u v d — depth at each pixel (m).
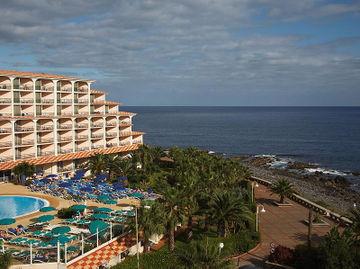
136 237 40.16
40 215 54.00
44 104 85.19
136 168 79.88
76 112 93.00
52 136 85.06
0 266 34.69
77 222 48.22
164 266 38.19
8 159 75.88
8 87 78.31
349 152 162.38
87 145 93.62
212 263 32.44
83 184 71.19
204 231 50.47
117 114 102.12
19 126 78.62
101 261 38.59
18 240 41.72
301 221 57.44
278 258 40.41
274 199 71.00
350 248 36.03
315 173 117.12
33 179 74.50
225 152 166.50
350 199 86.94
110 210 52.06
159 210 41.88
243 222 49.34
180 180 60.56
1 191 67.81
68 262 36.97
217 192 49.56
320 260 37.00
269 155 155.25
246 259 43.09
